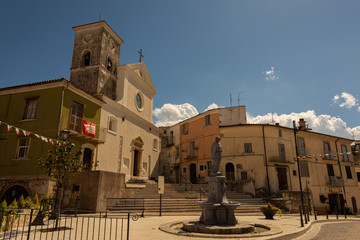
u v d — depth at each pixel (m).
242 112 31.17
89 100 18.86
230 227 8.71
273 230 9.13
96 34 23.69
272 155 26.50
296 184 27.31
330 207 29.67
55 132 15.47
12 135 16.44
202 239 7.66
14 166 15.61
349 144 35.44
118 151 21.78
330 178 30.69
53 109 16.06
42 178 14.47
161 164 34.78
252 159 26.22
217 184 10.18
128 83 25.00
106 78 23.28
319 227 12.77
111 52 24.66
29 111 16.80
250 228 8.95
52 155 9.64
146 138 27.14
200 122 30.86
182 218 12.57
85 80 22.56
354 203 32.34
